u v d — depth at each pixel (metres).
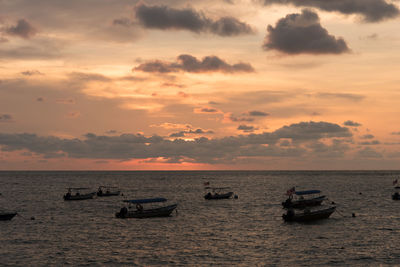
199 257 52.22
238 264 48.88
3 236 65.25
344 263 49.09
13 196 145.75
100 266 48.41
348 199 129.00
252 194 154.38
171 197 143.25
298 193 100.12
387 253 53.53
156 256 52.78
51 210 101.31
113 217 87.94
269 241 61.31
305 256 52.28
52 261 50.38
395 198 125.75
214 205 114.19
